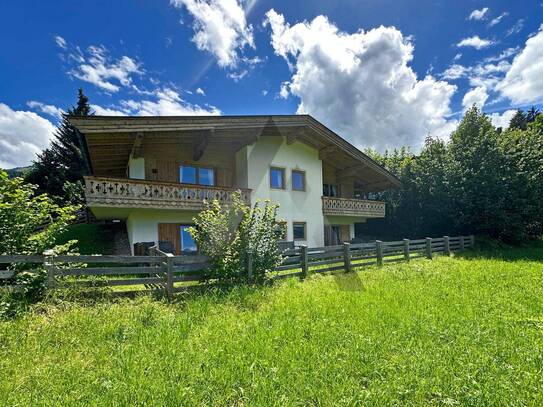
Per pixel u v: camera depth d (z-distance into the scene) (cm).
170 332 419
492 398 274
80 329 422
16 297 472
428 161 2056
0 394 278
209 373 315
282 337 411
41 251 550
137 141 1034
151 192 1053
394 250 1155
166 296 598
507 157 1780
